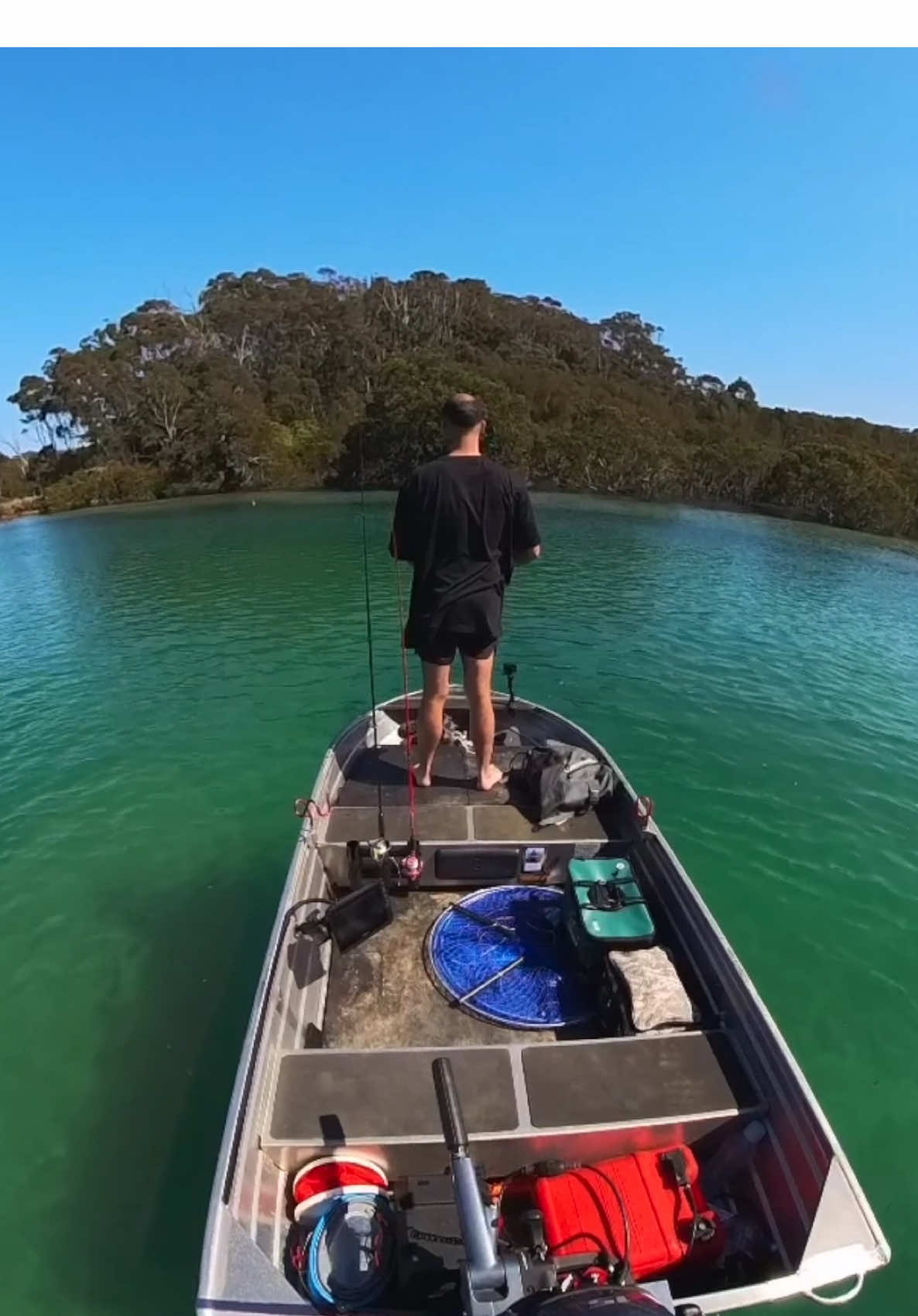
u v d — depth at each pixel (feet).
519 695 37.14
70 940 19.89
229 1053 16.28
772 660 43.60
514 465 161.79
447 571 14.19
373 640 46.96
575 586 64.03
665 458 163.02
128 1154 13.93
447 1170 9.88
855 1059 16.15
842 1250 8.63
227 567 73.46
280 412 214.28
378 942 14.11
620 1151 9.96
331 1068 10.46
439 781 17.34
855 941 19.80
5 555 85.10
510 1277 7.25
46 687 39.09
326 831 15.48
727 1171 10.18
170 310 280.51
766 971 18.69
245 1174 8.96
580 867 13.89
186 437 180.86
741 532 106.73
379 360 258.78
